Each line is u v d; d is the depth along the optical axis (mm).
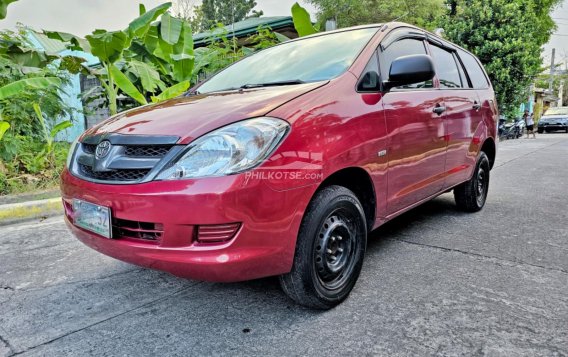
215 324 2008
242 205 1653
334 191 2043
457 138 3363
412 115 2641
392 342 1797
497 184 5773
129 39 5445
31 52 6348
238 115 1811
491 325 1916
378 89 2426
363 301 2195
